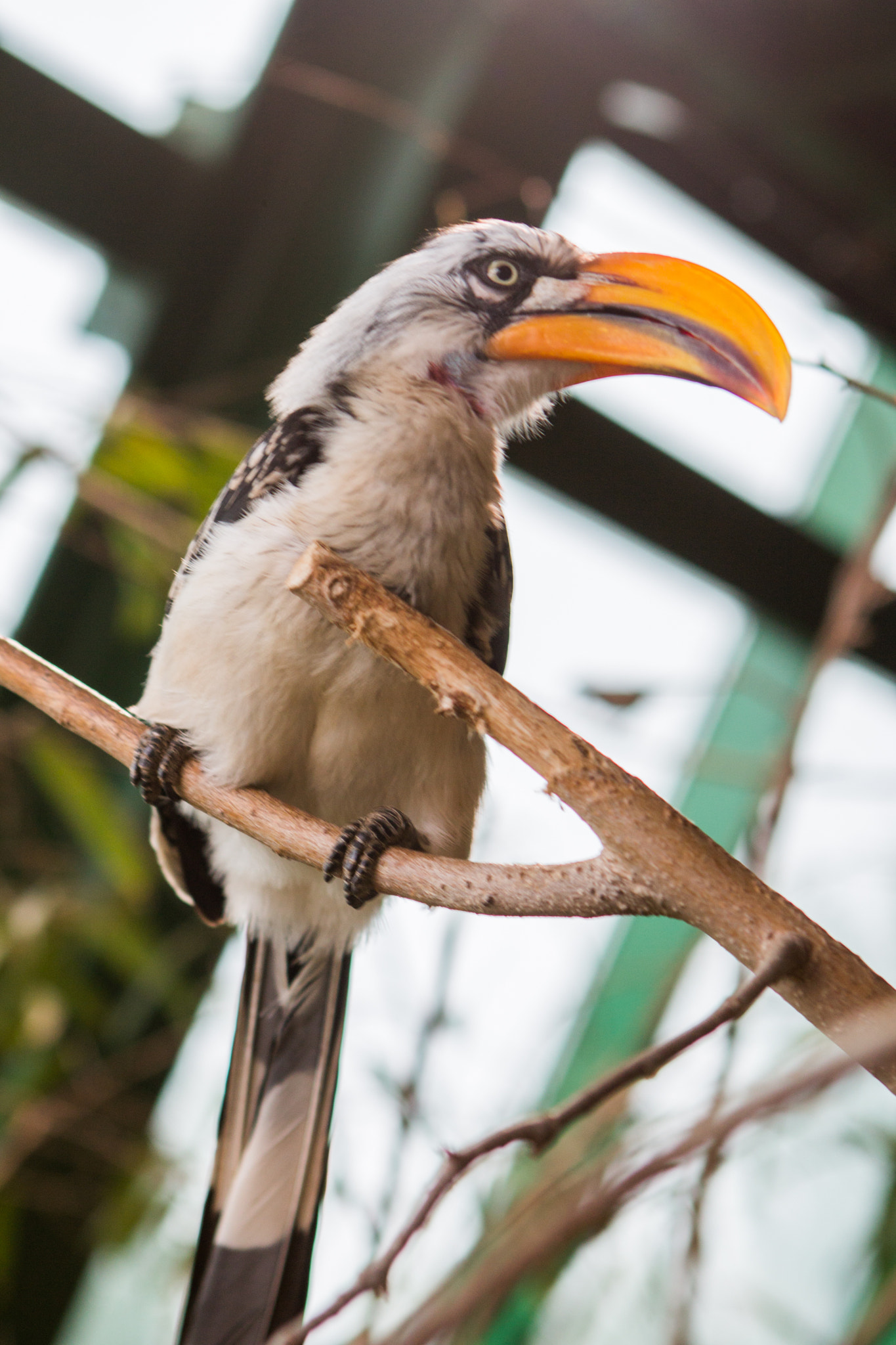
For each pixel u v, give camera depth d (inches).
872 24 94.1
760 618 107.7
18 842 85.1
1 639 73.3
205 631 73.2
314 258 90.3
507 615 74.5
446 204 86.2
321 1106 75.6
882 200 104.9
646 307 73.5
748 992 62.7
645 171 101.3
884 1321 69.0
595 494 97.7
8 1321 85.7
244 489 74.3
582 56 93.1
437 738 73.7
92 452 81.1
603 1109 74.3
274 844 72.2
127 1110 84.7
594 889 68.1
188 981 86.1
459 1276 63.5
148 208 92.1
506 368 73.9
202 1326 74.2
